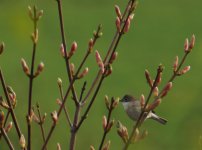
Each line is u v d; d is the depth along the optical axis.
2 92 26.03
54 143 22.83
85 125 24.22
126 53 34.25
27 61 32.75
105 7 41.28
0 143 20.55
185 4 42.34
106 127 4.55
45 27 37.72
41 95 27.53
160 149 24.17
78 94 27.17
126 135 4.57
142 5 41.94
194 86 28.98
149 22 39.56
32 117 4.36
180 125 25.75
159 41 36.69
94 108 25.80
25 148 4.42
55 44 35.34
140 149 23.03
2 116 4.39
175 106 27.05
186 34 38.19
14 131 20.98
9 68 30.88
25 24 32.03
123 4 41.78
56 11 40.22
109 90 28.78
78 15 40.22
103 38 36.16
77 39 36.56
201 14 41.12
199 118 26.48
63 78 30.28
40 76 29.81
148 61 33.41
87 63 32.09
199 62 32.16
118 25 4.77
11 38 33.62
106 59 4.80
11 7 33.31
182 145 24.78
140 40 36.53
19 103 24.88
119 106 25.73
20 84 28.33
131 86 29.70
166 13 40.97
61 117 24.06
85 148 23.09
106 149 4.59
